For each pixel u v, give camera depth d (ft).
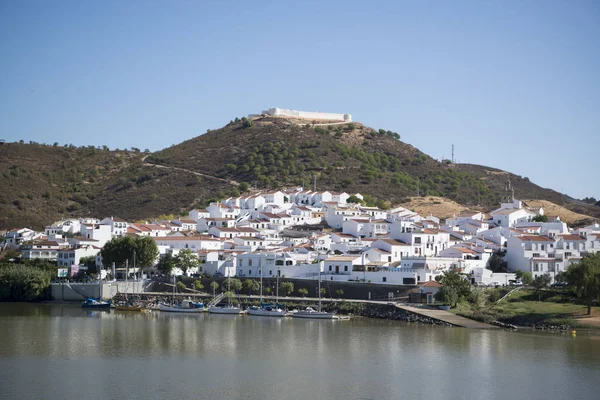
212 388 515.50
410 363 589.73
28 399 487.20
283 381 535.19
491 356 613.52
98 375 544.62
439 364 587.27
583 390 521.24
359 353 621.31
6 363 575.38
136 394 500.33
